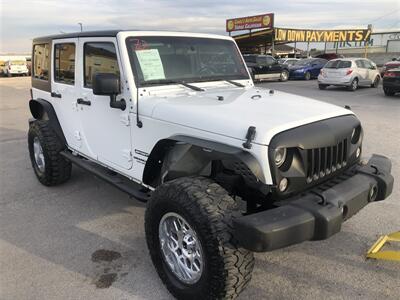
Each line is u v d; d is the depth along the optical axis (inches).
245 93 148.2
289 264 135.9
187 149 120.9
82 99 168.9
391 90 597.0
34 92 225.0
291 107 125.3
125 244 150.7
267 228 94.3
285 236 96.5
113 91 132.9
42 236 157.5
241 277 102.2
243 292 120.9
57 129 196.5
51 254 143.7
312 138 109.7
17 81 1146.0
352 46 1963.6
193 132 118.0
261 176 103.1
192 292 109.8
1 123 415.2
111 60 146.3
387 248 143.6
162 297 119.6
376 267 133.3
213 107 123.3
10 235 158.4
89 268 134.6
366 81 741.3
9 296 119.5
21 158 273.3
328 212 102.1
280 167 105.3
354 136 131.3
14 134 357.4
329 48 2012.8
